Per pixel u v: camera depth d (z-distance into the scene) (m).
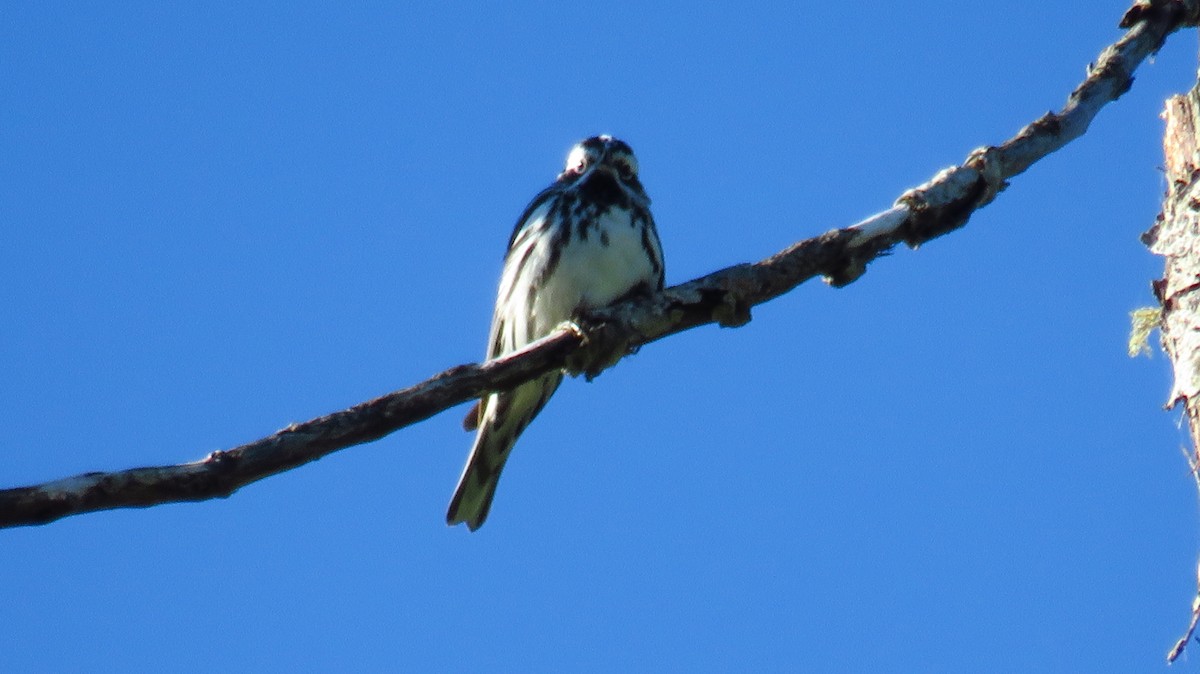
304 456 9.31
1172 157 10.78
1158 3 12.79
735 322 11.16
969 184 11.62
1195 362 10.01
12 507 8.55
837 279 11.41
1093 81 12.41
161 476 8.89
